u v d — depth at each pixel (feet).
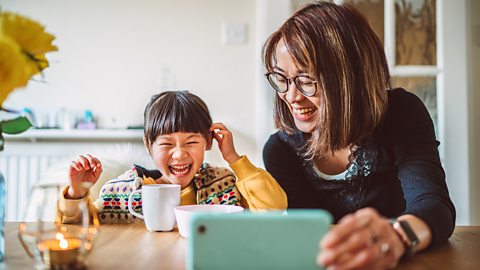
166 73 7.79
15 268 2.24
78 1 7.82
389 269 2.21
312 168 4.20
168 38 7.81
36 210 2.28
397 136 3.76
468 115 7.45
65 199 2.84
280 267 2.03
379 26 7.13
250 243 2.03
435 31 7.22
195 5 7.79
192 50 7.79
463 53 7.14
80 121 7.72
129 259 2.39
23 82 2.12
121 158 4.92
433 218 2.63
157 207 3.13
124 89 7.80
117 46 7.81
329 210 4.23
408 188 3.16
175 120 3.83
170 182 3.96
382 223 2.09
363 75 3.67
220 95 7.77
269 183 3.86
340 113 3.64
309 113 3.83
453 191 7.09
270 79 3.96
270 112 7.51
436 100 7.20
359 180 4.03
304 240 2.02
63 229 2.27
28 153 7.68
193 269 2.04
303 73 3.62
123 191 3.72
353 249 1.91
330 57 3.56
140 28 7.80
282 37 3.73
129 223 3.59
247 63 7.75
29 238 2.25
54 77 7.79
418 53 7.20
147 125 3.97
